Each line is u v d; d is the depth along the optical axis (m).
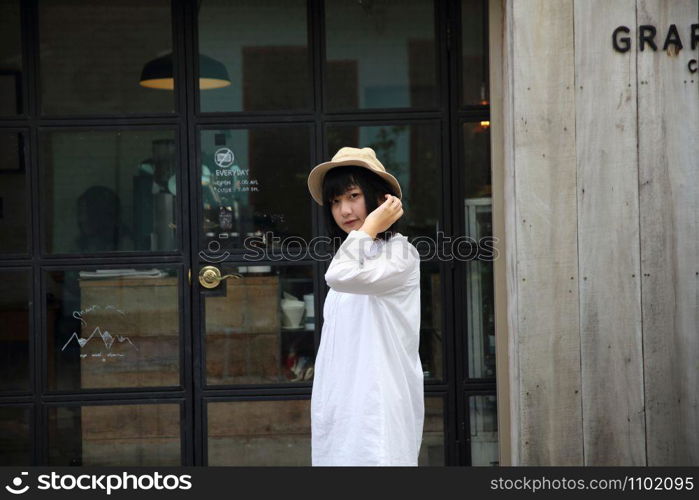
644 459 4.60
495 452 5.05
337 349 3.39
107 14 5.05
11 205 5.02
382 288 3.26
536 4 4.54
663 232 4.59
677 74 4.59
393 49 5.06
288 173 5.05
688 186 4.60
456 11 5.05
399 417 3.32
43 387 5.00
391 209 3.32
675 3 4.57
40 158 5.02
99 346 5.04
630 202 4.59
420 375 3.47
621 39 4.57
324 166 3.47
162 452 5.04
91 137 5.04
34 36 5.01
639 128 4.58
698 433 4.62
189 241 5.04
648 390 4.61
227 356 5.05
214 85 5.05
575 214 4.57
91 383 5.03
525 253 4.55
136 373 5.04
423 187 5.06
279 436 5.06
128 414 5.04
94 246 5.04
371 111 5.05
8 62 5.01
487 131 5.05
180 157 5.04
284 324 5.06
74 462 5.01
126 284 5.04
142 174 5.05
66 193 5.04
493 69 4.81
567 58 4.55
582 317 4.58
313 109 5.05
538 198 4.55
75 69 5.03
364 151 3.49
